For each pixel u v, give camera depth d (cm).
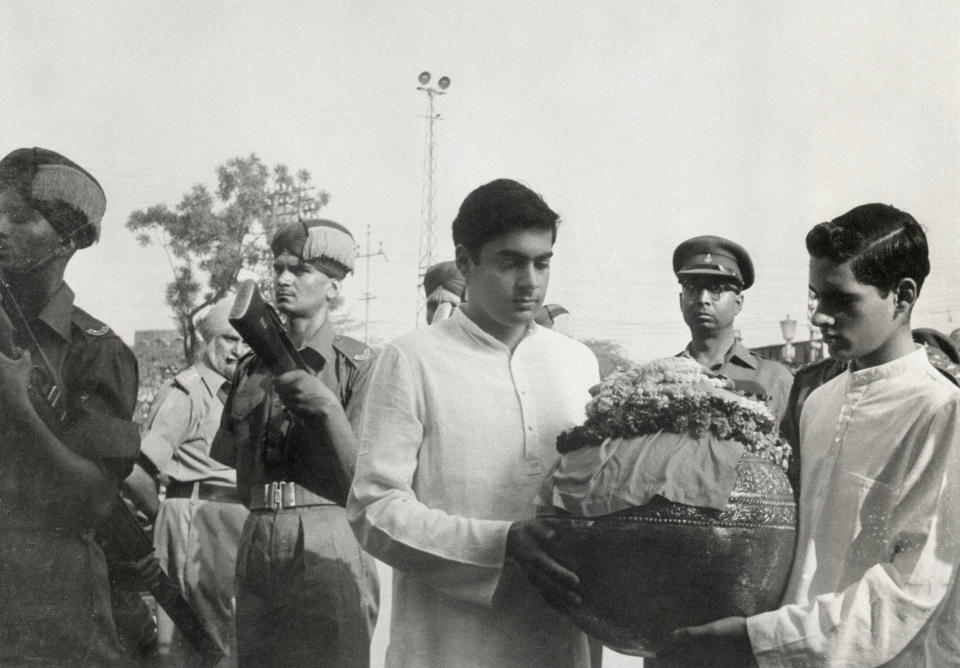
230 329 383
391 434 233
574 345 255
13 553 278
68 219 291
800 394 270
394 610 245
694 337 320
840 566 218
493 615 231
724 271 315
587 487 207
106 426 288
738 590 203
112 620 299
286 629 291
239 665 298
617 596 207
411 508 223
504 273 231
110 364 294
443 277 334
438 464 233
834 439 226
